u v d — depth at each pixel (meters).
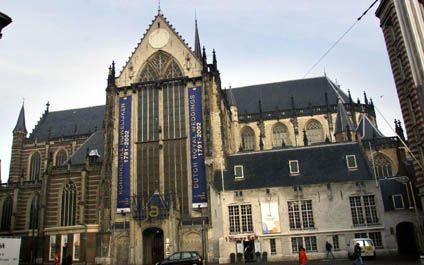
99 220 63.97
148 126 68.69
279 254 55.12
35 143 103.25
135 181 65.94
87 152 75.94
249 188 59.16
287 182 58.81
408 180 56.19
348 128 76.31
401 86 44.53
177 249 58.66
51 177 75.12
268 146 93.06
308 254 54.44
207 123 65.38
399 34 42.38
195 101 67.94
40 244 70.75
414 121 42.50
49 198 73.81
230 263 53.97
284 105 98.19
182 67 71.00
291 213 56.84
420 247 52.94
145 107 69.88
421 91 17.02
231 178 61.97
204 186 62.94
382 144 74.75
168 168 65.50
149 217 58.97
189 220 61.22
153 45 73.50
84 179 72.56
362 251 47.69
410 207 54.12
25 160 102.62
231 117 89.06
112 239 62.09
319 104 95.88
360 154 60.03
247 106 100.38
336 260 48.53
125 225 62.84
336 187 56.78
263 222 56.88
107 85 71.75
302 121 93.44
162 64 72.19
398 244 56.31
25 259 77.38
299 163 61.19
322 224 55.50
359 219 55.00
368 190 55.78
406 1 17.92
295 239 55.62
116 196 65.69
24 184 83.69
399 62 45.00
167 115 68.44
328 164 59.91
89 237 68.44
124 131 68.88
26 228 80.50
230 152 78.38
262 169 62.12
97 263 60.91
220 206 58.97
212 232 58.84
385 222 54.03
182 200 63.28
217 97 68.12
